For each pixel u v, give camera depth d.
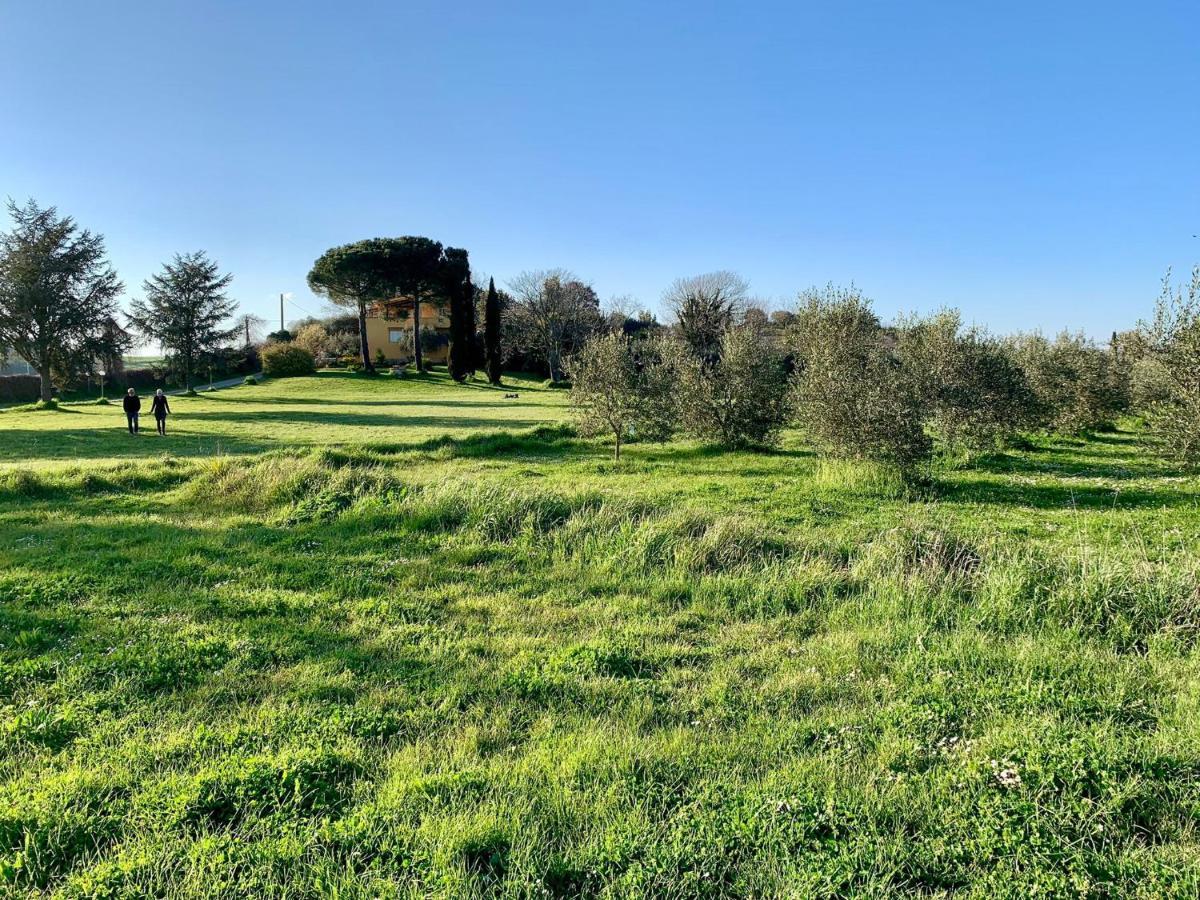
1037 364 22.06
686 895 2.69
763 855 2.88
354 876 2.73
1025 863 2.86
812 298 24.25
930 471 14.26
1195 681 4.39
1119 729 3.83
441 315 74.81
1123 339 25.38
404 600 6.38
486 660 5.07
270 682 4.66
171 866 2.82
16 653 5.02
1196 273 12.71
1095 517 10.38
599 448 20.94
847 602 6.11
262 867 2.78
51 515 10.37
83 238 41.00
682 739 3.85
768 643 5.39
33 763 3.64
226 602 6.23
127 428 28.69
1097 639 5.19
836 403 14.00
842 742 3.83
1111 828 3.05
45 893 2.72
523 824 3.06
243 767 3.46
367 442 22.55
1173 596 5.55
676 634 5.61
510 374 70.38
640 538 7.68
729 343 20.80
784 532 9.30
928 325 19.62
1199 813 3.15
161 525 9.54
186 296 47.03
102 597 6.36
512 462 17.84
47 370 40.31
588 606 6.23
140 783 3.40
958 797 3.28
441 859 2.81
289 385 55.97
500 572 7.21
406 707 4.32
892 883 2.77
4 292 38.50
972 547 7.26
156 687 4.61
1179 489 12.59
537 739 3.91
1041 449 19.38
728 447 20.08
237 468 12.16
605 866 2.82
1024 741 3.65
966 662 4.83
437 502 9.28
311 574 7.15
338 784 3.41
